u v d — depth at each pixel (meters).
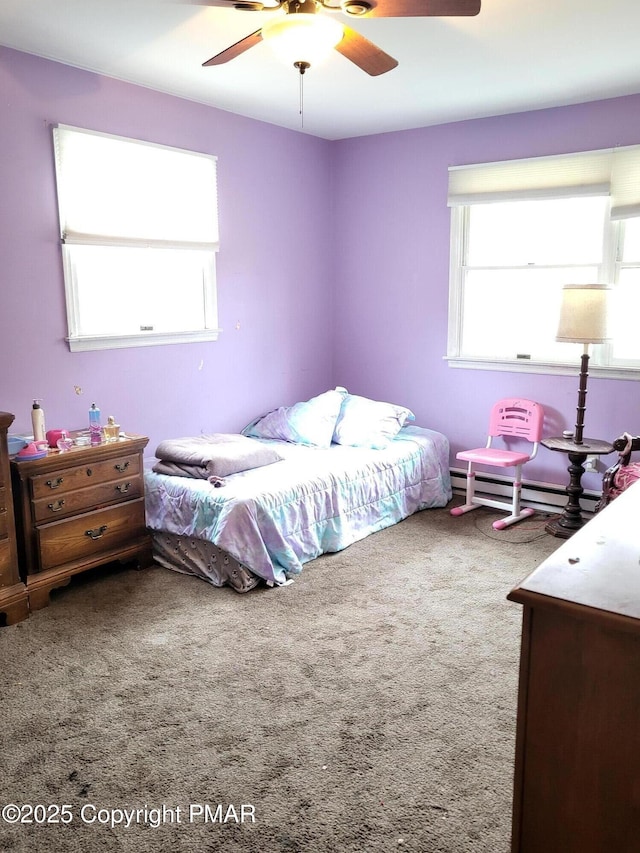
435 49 3.16
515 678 2.51
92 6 2.70
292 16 2.17
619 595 1.30
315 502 3.66
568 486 4.10
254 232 4.54
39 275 3.40
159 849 1.74
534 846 1.40
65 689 2.44
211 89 3.81
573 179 4.07
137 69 3.47
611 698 1.26
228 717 2.28
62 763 2.05
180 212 4.02
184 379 4.20
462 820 1.82
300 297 4.99
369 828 1.80
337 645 2.75
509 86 3.72
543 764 1.35
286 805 1.88
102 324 3.79
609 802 1.29
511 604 3.12
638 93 3.82
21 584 2.98
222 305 4.38
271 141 4.57
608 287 3.74
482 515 4.41
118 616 3.01
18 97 3.21
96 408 3.65
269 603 3.14
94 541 3.30
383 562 3.63
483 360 4.58
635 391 4.05
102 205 3.62
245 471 3.74
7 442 2.90
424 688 2.45
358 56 2.50
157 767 2.04
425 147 4.65
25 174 3.28
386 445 4.32
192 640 2.79
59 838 1.78
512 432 4.45
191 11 2.75
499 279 4.55
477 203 4.43
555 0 2.63
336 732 2.20
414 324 4.90
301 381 5.11
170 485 3.57
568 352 4.34
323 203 5.09
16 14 2.78
